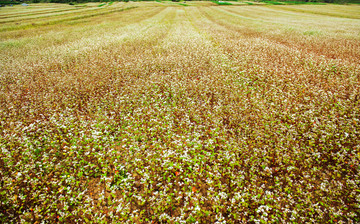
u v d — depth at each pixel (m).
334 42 19.44
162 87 11.54
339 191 5.40
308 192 5.33
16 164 6.30
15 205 5.28
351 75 11.75
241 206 5.14
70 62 16.09
